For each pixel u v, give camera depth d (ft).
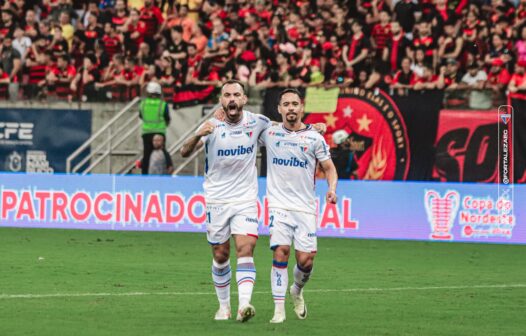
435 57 193.06
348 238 177.99
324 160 85.05
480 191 172.76
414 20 200.54
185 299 101.45
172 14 218.59
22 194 191.83
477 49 191.83
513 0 201.16
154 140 191.31
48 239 169.48
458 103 179.32
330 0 204.33
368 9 203.41
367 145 183.11
